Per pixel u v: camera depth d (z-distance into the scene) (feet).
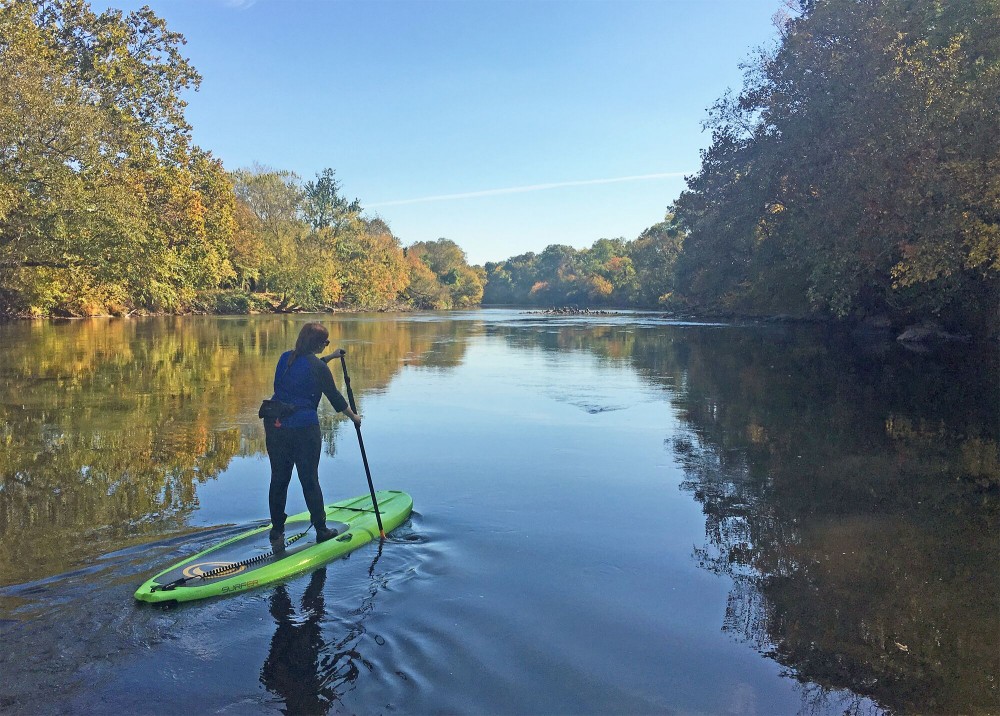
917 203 59.67
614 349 74.69
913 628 11.94
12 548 15.25
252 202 220.02
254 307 211.00
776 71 93.86
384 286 297.74
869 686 10.15
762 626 11.92
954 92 54.39
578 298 409.90
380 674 10.21
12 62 70.59
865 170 62.69
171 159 99.14
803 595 13.20
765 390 42.01
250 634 11.41
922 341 80.74
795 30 85.40
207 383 44.09
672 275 260.42
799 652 11.07
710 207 150.30
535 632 11.57
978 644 11.39
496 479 21.71
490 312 278.67
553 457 24.76
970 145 52.39
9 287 106.01
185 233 106.22
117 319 140.15
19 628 11.48
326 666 10.43
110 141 82.17
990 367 54.19
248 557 14.52
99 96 86.63
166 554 14.96
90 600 12.61
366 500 18.71
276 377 16.28
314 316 196.24
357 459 24.43
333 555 14.92
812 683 10.19
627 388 43.11
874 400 37.86
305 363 16.25
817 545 15.93
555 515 18.03
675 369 53.98
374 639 11.26
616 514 18.15
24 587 13.12
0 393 39.58
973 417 32.68
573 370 53.62
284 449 15.60
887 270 80.69
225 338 87.30
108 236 84.33
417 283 354.95
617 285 357.20
